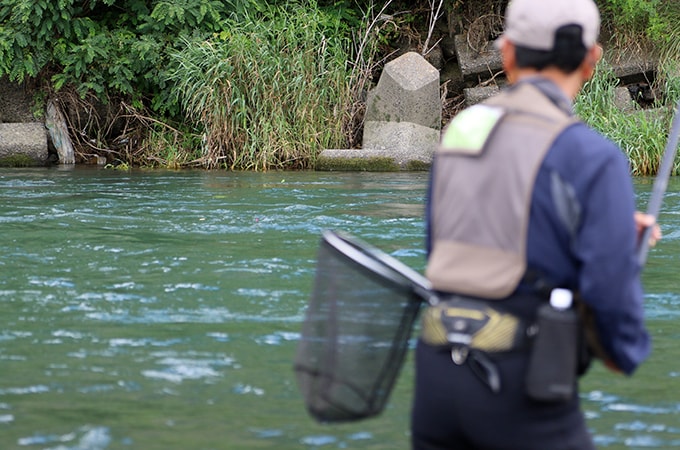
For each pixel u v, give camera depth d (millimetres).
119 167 22969
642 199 16141
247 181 19156
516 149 3322
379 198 15953
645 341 3377
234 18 24297
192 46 23312
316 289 3729
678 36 24359
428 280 3490
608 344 3297
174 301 8438
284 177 20203
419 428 3486
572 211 3248
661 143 21438
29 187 17719
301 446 5121
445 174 3469
